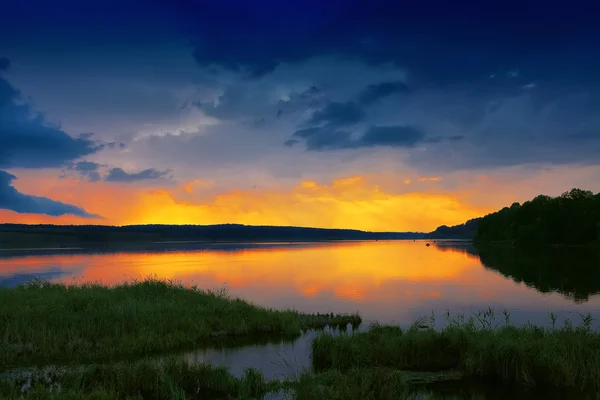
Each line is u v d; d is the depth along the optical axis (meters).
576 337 14.90
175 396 11.30
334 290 38.53
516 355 13.52
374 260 84.69
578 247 122.00
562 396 12.23
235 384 12.66
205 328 19.67
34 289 24.88
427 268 62.94
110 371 13.09
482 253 109.38
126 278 49.47
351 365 14.65
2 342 15.99
